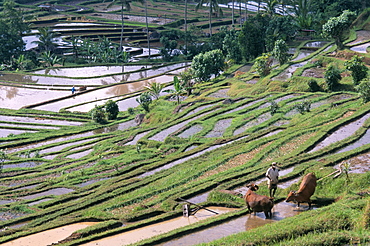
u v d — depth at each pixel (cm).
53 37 13612
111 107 7350
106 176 4441
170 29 15538
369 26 10238
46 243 2764
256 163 3669
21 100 9056
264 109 5794
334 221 2148
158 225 2741
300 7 11194
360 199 2375
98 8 19550
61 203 3825
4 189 4428
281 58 8219
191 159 4341
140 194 3494
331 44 9219
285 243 2014
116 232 2698
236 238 2175
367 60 7281
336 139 3872
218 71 8856
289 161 3447
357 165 3117
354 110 4678
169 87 9275
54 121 7606
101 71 11200
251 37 10144
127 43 14475
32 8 18575
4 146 6300
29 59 12238
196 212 2877
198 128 5603
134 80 10156
